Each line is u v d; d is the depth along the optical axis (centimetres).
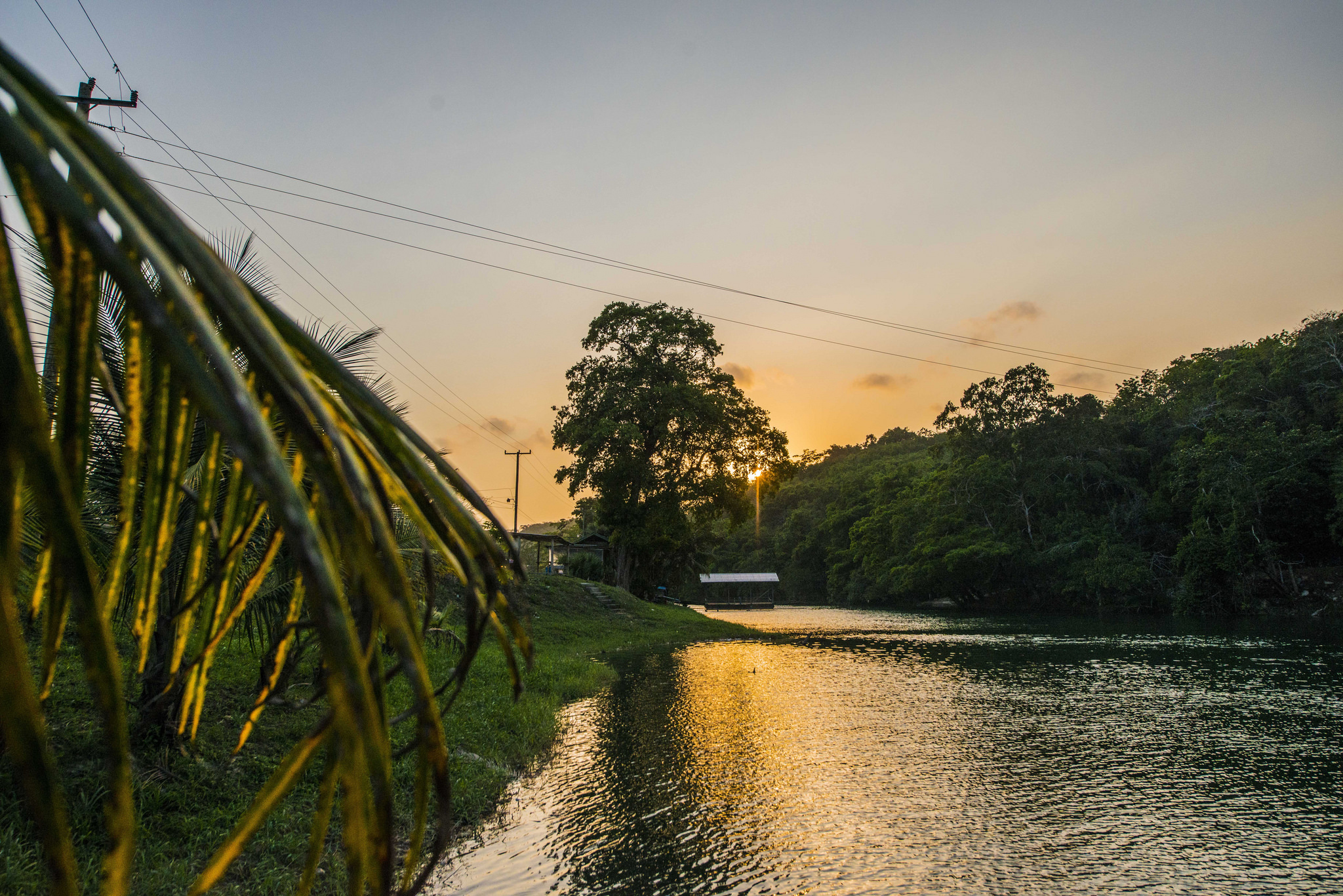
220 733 704
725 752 1070
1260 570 4088
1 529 52
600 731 1199
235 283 63
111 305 410
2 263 71
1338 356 4300
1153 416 5150
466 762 881
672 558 4547
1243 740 1152
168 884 502
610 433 3647
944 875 659
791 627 3856
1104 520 4994
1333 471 3812
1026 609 5431
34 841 484
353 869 61
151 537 94
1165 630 3178
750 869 664
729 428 3894
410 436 89
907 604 6544
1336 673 1814
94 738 600
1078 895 621
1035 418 5434
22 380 53
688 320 3912
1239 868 676
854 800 858
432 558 91
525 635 91
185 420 91
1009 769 984
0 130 56
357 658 59
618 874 652
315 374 81
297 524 55
